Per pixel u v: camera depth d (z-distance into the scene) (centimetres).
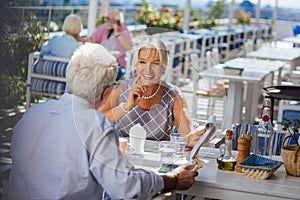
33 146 212
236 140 304
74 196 208
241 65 581
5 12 312
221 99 497
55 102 216
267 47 759
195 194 236
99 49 217
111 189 206
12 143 218
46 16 552
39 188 211
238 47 939
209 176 241
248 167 241
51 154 209
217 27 1006
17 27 355
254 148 274
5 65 341
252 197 229
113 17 636
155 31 273
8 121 326
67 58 479
